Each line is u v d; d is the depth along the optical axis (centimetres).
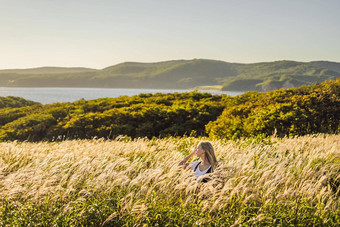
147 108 2577
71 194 493
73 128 2445
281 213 429
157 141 1069
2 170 580
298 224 406
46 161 638
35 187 477
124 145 919
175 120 2498
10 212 437
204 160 511
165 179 512
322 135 1348
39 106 3719
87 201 464
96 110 3098
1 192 464
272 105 1769
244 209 428
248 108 2009
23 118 2816
